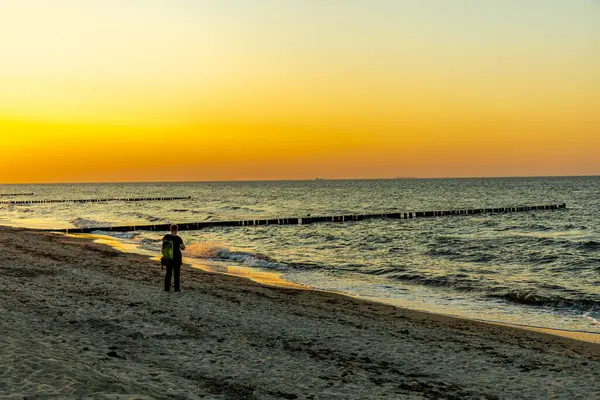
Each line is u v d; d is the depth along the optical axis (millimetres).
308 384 8391
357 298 17375
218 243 37312
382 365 9773
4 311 11164
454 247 33906
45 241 30703
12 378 6504
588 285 20719
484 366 9961
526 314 15297
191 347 10086
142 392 6664
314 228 51062
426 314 14977
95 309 12664
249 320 12711
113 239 36688
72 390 6223
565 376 9469
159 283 17578
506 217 65250
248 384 8141
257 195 152375
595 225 52094
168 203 110562
